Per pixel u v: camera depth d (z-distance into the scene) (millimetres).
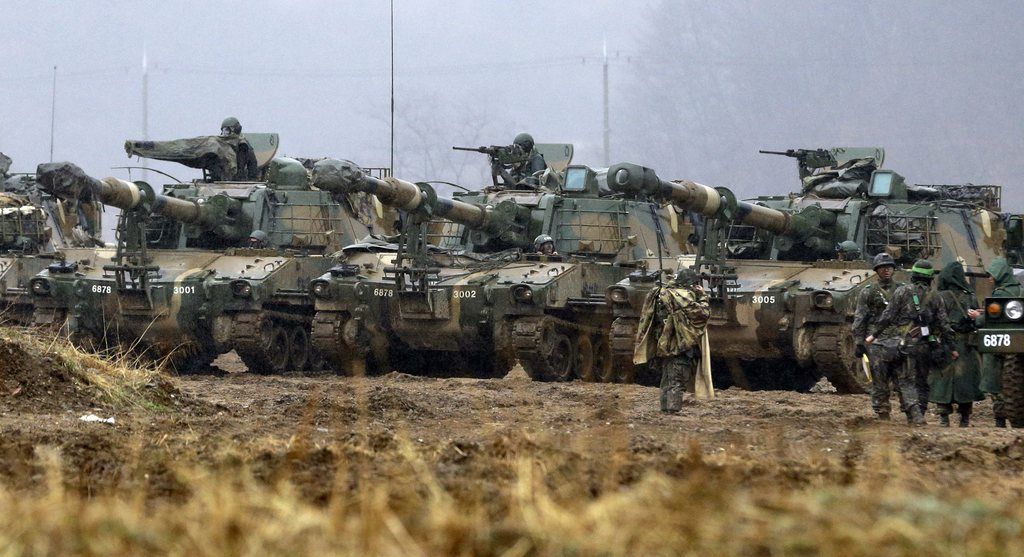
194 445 37719
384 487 22281
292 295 105312
